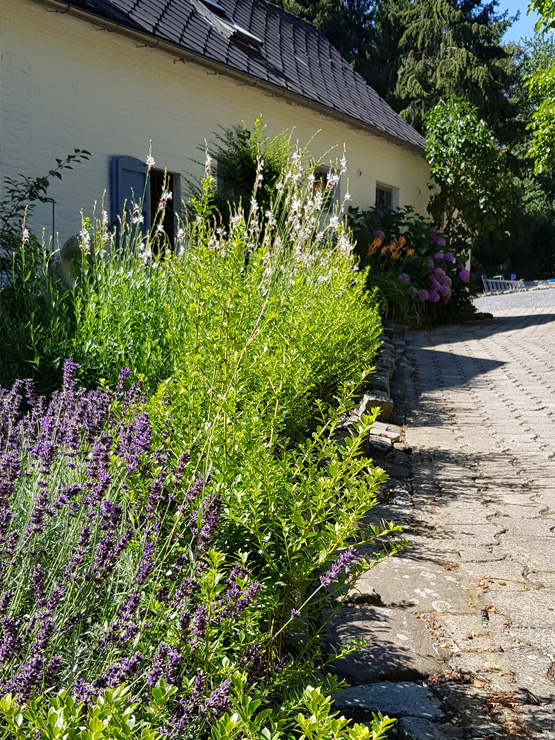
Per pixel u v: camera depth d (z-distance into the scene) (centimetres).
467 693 254
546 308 1967
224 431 259
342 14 3841
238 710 138
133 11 1044
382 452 575
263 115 1323
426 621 307
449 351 1177
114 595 209
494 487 500
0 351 483
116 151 1005
